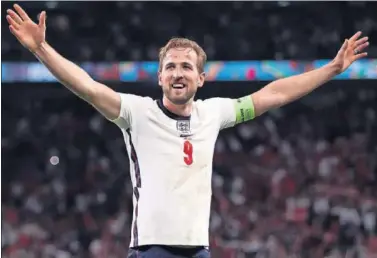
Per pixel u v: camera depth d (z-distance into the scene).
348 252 28.17
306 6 39.06
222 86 36.62
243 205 30.78
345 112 38.81
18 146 37.81
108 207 33.81
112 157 37.38
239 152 35.38
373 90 38.62
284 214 30.06
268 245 28.06
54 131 38.31
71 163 37.03
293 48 38.62
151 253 8.40
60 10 38.50
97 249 29.20
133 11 39.25
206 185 8.69
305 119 38.66
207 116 8.93
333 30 38.78
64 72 8.34
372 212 29.89
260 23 39.25
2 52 35.75
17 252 29.62
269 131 37.16
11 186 35.50
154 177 8.53
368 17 38.62
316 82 9.57
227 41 39.06
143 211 8.51
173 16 39.47
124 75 35.94
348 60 9.66
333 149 35.44
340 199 30.75
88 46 38.38
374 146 36.41
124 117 8.66
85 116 38.97
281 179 32.41
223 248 28.11
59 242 30.75
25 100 38.44
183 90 8.59
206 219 8.65
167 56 8.70
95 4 38.81
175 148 8.60
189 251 8.52
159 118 8.69
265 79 35.84
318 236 28.53
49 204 33.53
